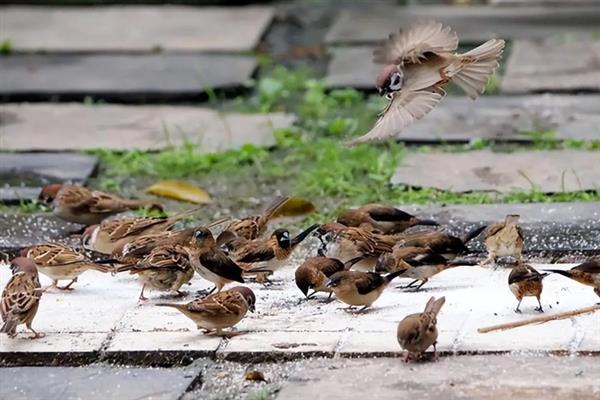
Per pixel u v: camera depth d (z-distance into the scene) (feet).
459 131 55.88
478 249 42.96
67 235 46.37
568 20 72.59
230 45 69.82
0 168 53.31
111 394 33.32
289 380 33.53
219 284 38.52
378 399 32.12
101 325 37.27
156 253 39.22
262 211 49.26
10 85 63.36
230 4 78.33
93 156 54.90
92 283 41.16
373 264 40.75
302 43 71.15
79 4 79.05
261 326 36.86
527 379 32.91
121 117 59.98
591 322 36.17
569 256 42.42
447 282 40.11
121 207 47.29
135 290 40.40
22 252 40.22
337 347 35.12
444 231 44.04
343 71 64.49
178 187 50.85
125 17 76.18
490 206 47.29
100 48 69.87
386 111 28.63
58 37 72.13
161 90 62.28
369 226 43.60
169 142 56.13
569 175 50.16
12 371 35.04
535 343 34.91
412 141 55.06
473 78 28.91
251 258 40.11
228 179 53.01
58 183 51.78
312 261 39.04
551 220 45.29
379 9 77.10
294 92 63.52
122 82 63.62
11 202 49.78
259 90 63.72
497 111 58.54
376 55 28.45
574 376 32.96
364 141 28.50
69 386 33.88
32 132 57.72
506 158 52.60
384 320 36.88
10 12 77.61
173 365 35.22
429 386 32.73
